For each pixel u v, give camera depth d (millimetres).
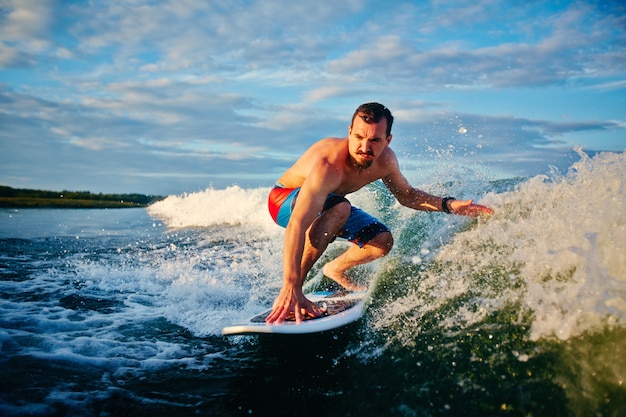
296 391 2268
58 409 2064
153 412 2098
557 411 1785
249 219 8398
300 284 2773
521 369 1982
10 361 2529
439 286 2814
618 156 2725
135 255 5754
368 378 2279
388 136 2953
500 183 4098
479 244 2973
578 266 2176
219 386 2342
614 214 2268
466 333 2299
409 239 3656
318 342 2678
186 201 11664
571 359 1915
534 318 2154
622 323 1895
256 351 2742
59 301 3779
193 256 5586
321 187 2826
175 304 3725
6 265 5090
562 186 2938
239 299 3822
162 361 2643
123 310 3586
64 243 6723
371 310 2926
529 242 2625
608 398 1736
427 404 1992
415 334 2475
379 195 4676
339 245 4547
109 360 2629
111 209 14641
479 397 1942
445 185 4270
